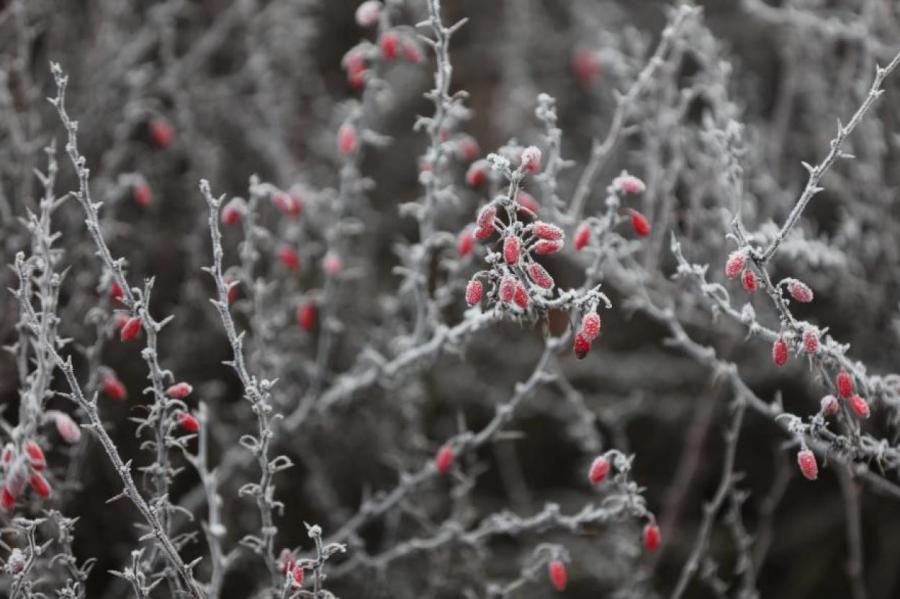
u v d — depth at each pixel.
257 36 6.21
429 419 5.93
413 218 6.46
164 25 5.62
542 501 5.84
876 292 4.76
